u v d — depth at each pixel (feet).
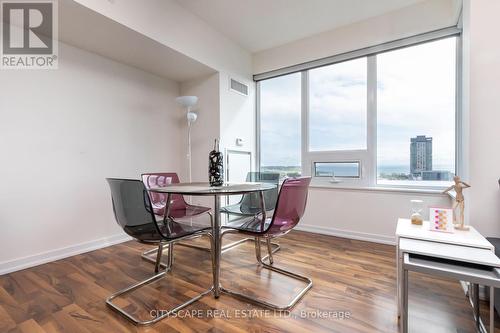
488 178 5.41
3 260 6.76
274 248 8.57
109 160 9.30
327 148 10.76
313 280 6.18
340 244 8.99
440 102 8.55
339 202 10.07
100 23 6.93
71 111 8.23
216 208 5.94
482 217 5.46
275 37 11.00
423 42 8.68
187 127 11.80
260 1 8.58
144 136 10.53
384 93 9.48
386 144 9.47
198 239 9.87
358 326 4.48
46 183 7.64
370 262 7.30
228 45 11.06
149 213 4.92
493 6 5.37
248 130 12.29
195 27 9.39
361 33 9.69
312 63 10.91
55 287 5.93
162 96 11.28
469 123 5.60
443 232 4.78
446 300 5.30
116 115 9.53
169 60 9.48
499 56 5.32
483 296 5.16
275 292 5.65
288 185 5.40
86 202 8.59
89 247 8.59
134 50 8.60
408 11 8.80
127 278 6.41
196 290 5.77
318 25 10.03
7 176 6.89
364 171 9.80
